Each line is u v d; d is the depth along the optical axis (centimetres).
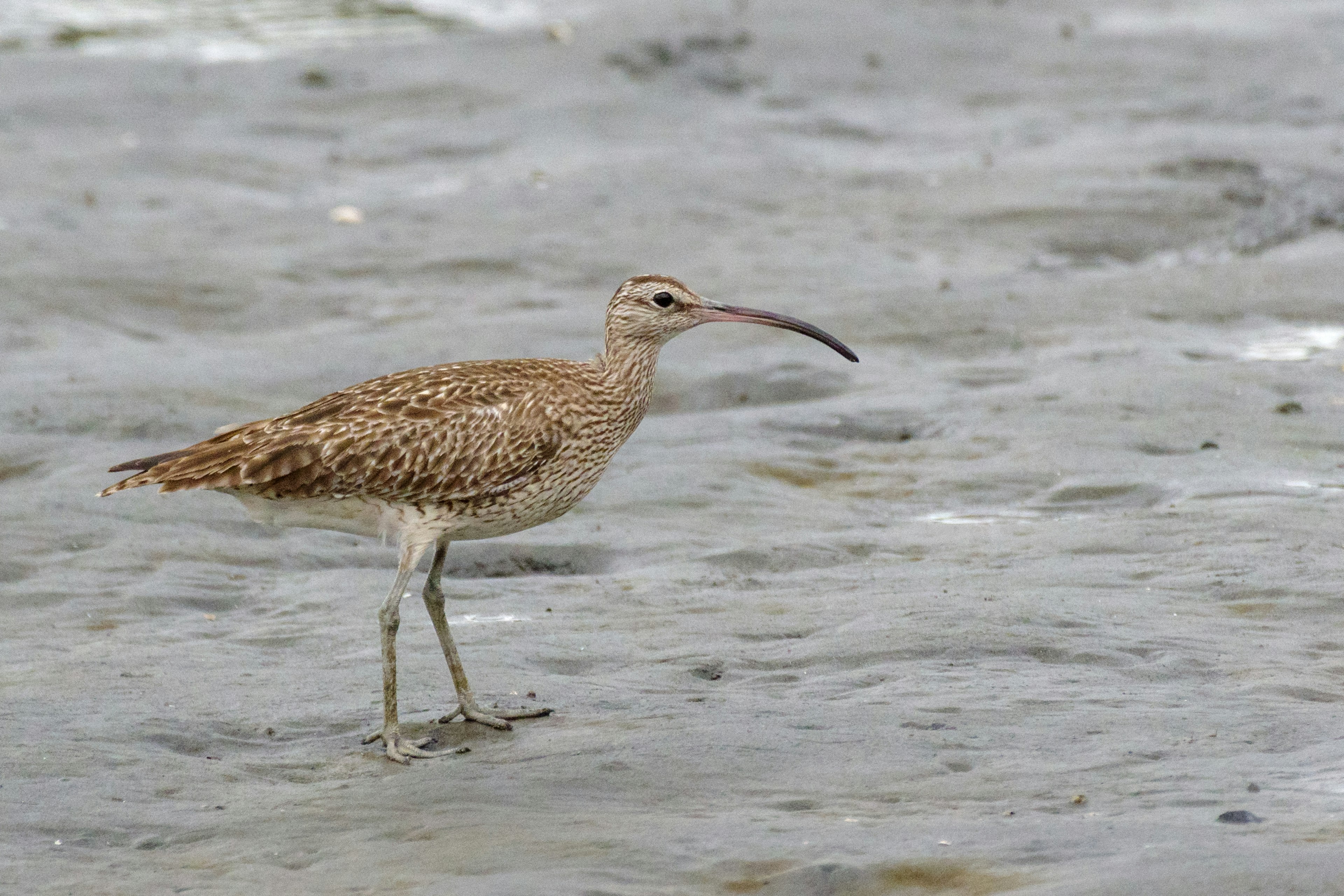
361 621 1595
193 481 1259
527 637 1525
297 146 4394
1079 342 2736
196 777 1216
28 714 1329
